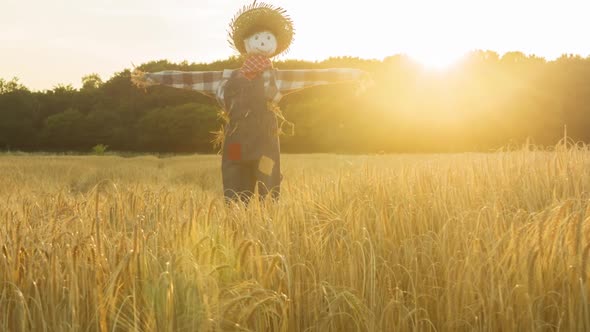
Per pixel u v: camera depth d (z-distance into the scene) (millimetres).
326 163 24234
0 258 3783
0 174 17500
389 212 5047
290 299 3436
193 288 3420
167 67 103188
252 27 9320
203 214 5008
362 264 3816
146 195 6875
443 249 3865
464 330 3424
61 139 101062
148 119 97250
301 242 4188
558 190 5910
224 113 9266
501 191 5898
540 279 3445
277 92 9242
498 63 88375
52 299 3434
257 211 5277
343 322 3480
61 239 4172
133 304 3420
